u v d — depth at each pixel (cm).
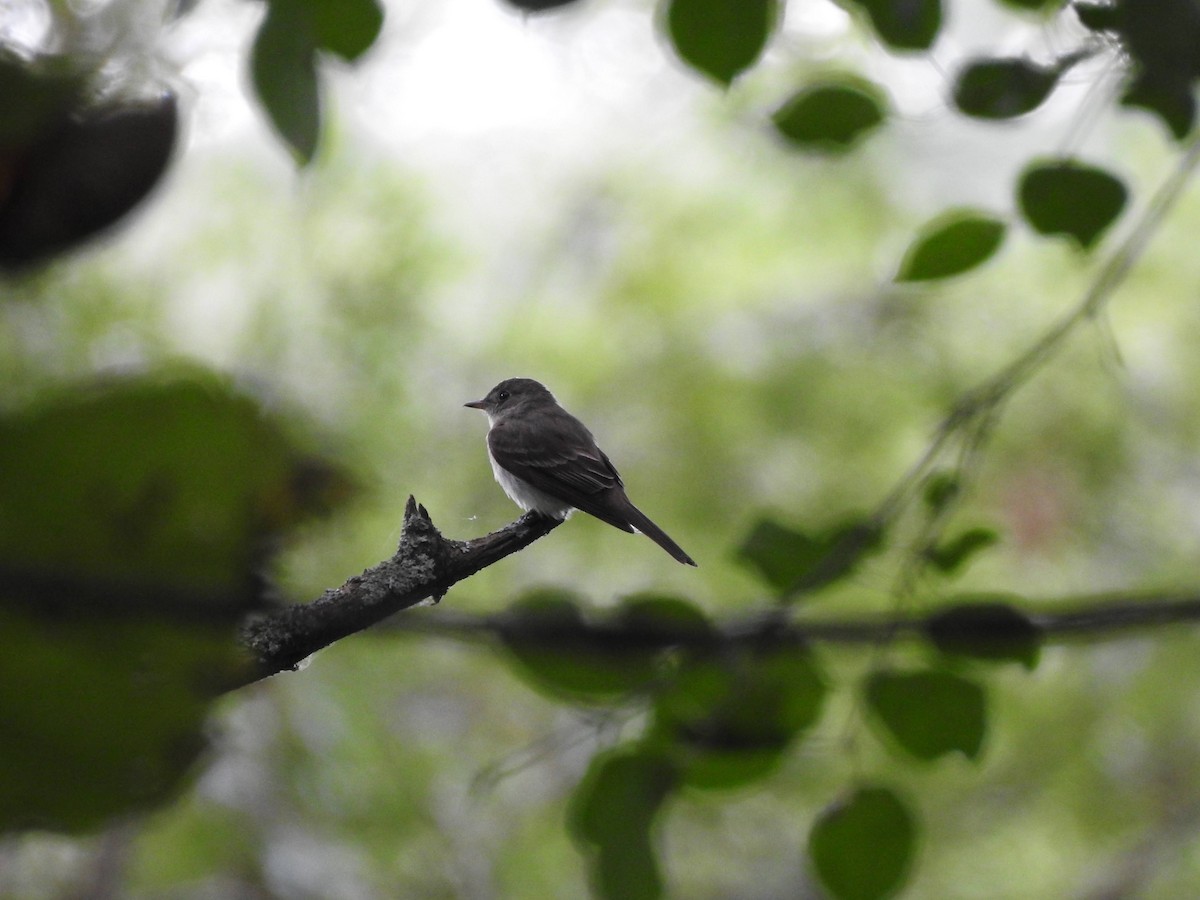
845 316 1423
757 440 1370
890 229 1448
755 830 1214
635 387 1445
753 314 1455
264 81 168
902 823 300
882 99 364
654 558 1302
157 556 83
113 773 81
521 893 1197
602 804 282
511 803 1220
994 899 1230
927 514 369
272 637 237
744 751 294
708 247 1523
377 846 1188
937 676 308
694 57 270
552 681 281
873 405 1367
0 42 87
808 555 349
